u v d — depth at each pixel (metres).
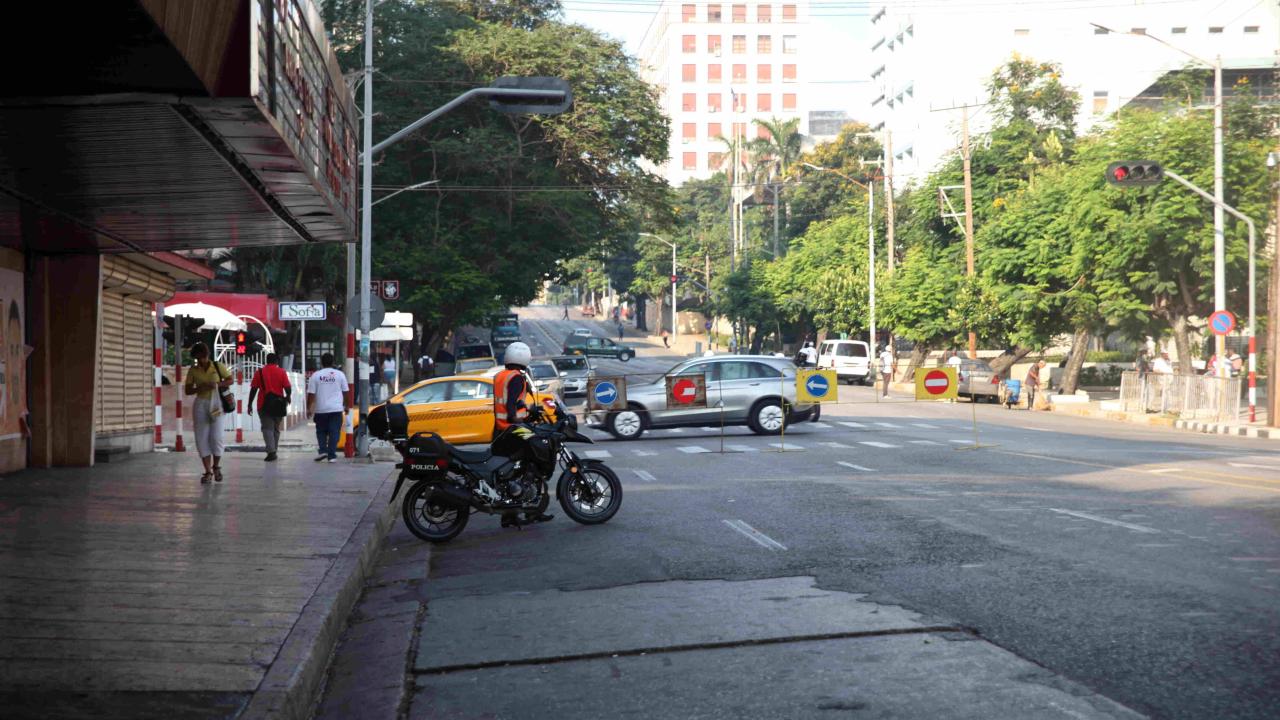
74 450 17.98
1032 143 59.16
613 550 10.98
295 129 10.27
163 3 6.52
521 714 5.85
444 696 6.24
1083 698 5.74
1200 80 42.75
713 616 7.86
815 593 8.55
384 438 12.35
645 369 69.31
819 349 63.16
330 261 48.97
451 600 8.95
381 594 9.48
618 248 59.75
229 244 17.09
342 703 6.28
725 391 27.00
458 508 12.21
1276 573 8.91
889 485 15.98
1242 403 39.12
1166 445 23.97
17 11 6.35
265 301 36.94
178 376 22.31
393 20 53.09
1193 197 36.59
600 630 7.59
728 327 123.81
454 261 50.22
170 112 8.45
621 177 55.94
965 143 51.00
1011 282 46.06
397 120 51.22
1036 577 8.93
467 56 52.00
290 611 7.55
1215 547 10.18
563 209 51.94
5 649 6.42
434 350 57.22
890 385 58.62
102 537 10.63
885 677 6.21
